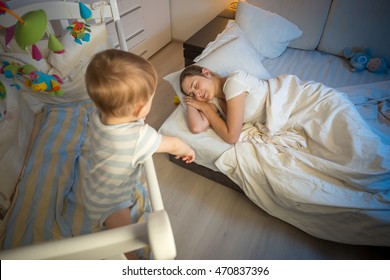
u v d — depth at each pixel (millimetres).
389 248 1071
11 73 939
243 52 1412
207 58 1399
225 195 1358
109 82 532
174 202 1330
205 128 1205
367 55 1549
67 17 1039
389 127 1165
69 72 1145
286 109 1131
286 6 1649
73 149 998
